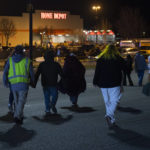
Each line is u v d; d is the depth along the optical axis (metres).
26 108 9.75
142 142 6.23
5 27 66.38
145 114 8.83
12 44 68.81
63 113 8.96
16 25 68.69
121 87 7.93
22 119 7.71
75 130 7.11
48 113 8.55
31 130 7.11
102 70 7.14
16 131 7.03
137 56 15.55
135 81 18.05
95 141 6.28
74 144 6.08
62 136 6.64
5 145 6.03
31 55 22.84
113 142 6.21
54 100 8.66
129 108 9.70
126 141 6.29
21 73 7.43
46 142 6.21
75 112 9.11
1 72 23.39
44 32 66.88
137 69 15.58
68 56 9.72
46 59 8.55
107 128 7.29
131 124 7.66
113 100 7.20
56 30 72.62
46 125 7.57
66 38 73.06
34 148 5.84
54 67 8.48
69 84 9.60
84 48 46.78
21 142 6.21
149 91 5.26
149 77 6.14
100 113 8.96
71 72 9.61
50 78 8.45
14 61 7.44
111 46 7.25
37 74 8.53
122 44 56.16
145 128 7.29
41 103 10.68
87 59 39.44
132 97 11.89
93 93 13.02
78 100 11.26
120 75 7.21
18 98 7.51
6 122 7.89
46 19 71.75
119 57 7.23
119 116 8.55
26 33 69.94
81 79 9.73
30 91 13.65
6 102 10.95
